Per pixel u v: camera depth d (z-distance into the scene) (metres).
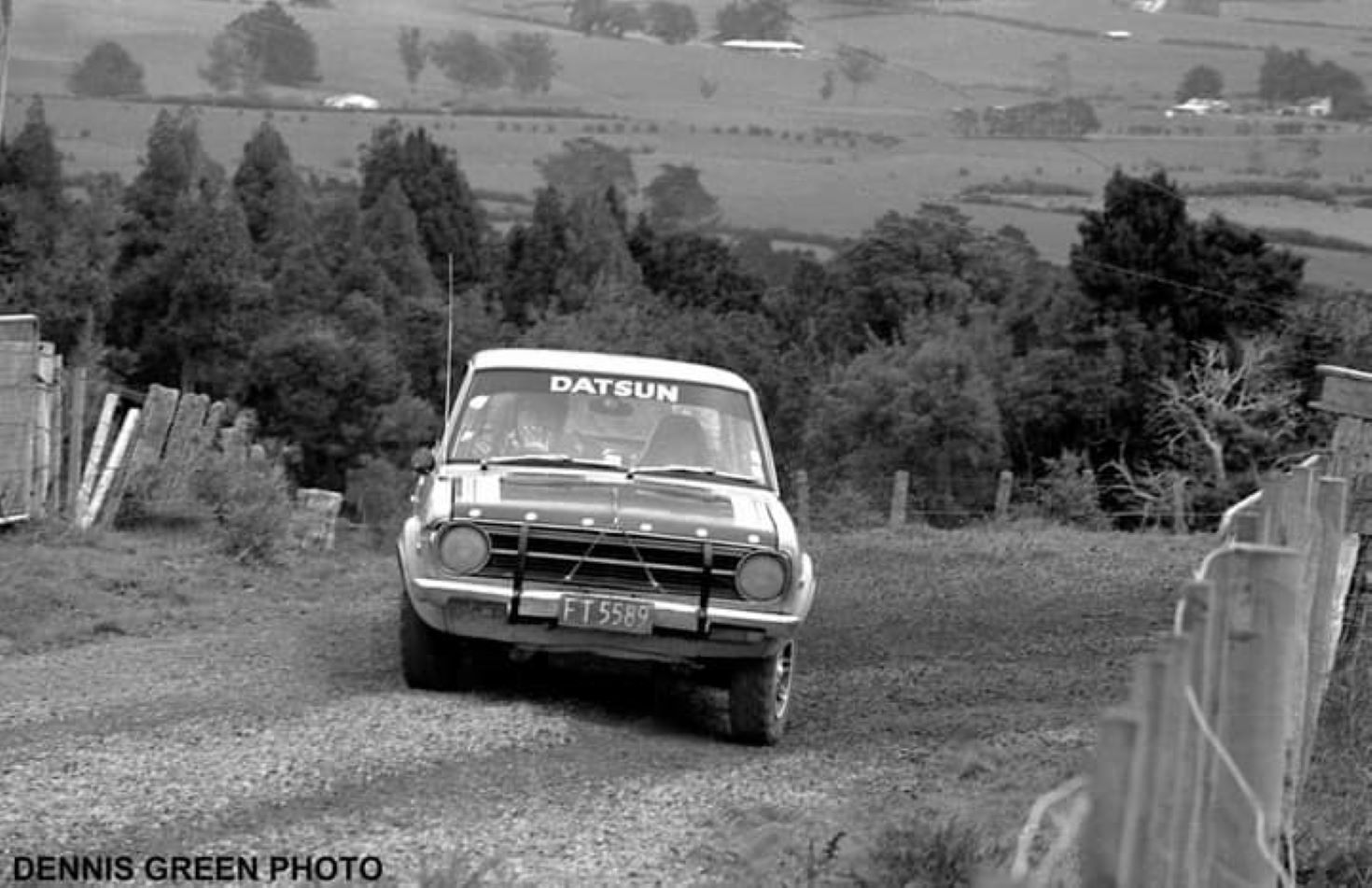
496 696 18.56
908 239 137.50
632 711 18.81
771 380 105.31
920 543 41.78
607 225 140.75
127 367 101.44
